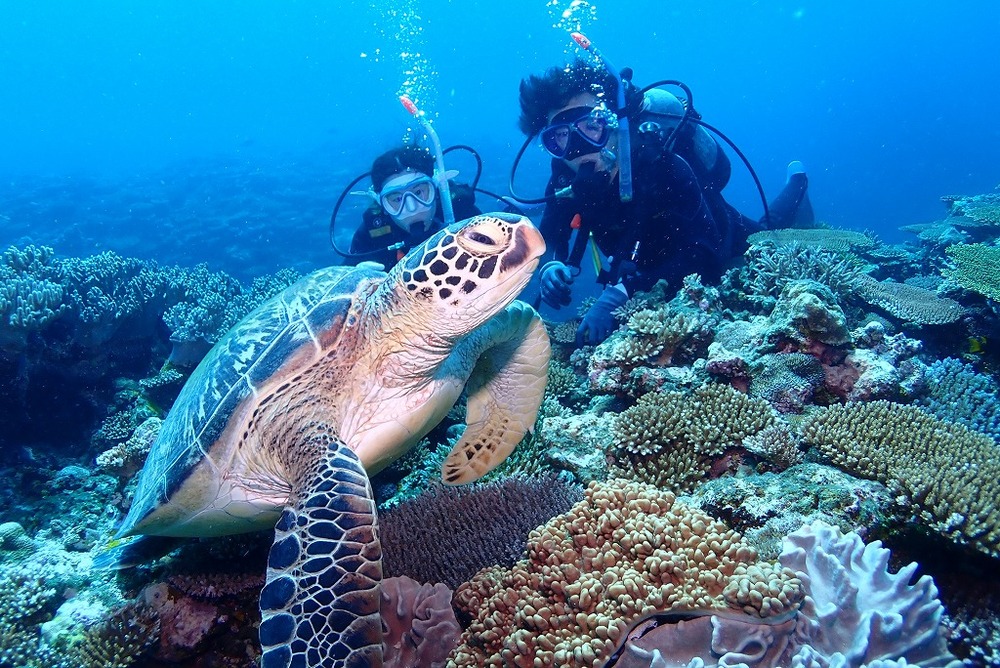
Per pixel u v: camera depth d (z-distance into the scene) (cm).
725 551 60
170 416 91
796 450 85
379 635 62
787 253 130
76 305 141
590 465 94
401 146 170
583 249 158
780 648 53
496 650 66
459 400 123
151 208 537
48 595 90
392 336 80
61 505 118
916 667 49
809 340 102
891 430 81
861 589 57
